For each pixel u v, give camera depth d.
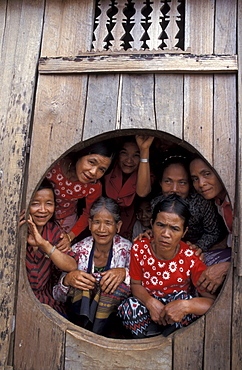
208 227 2.57
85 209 2.71
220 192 2.33
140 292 2.20
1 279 1.94
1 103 2.07
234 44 2.00
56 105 2.06
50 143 2.03
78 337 1.97
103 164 2.36
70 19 2.13
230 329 1.89
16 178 2.00
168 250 2.11
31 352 1.98
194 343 1.93
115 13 2.24
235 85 1.98
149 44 2.06
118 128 2.01
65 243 2.36
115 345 1.96
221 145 1.95
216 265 2.09
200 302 2.02
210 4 2.05
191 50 2.01
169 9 2.10
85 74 2.06
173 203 2.09
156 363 1.94
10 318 1.94
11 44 2.14
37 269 2.30
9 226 1.97
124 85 2.04
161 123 1.99
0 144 2.03
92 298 2.36
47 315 2.00
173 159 2.55
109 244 2.41
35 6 2.17
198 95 2.00
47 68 2.07
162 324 2.13
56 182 2.58
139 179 2.50
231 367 1.88
